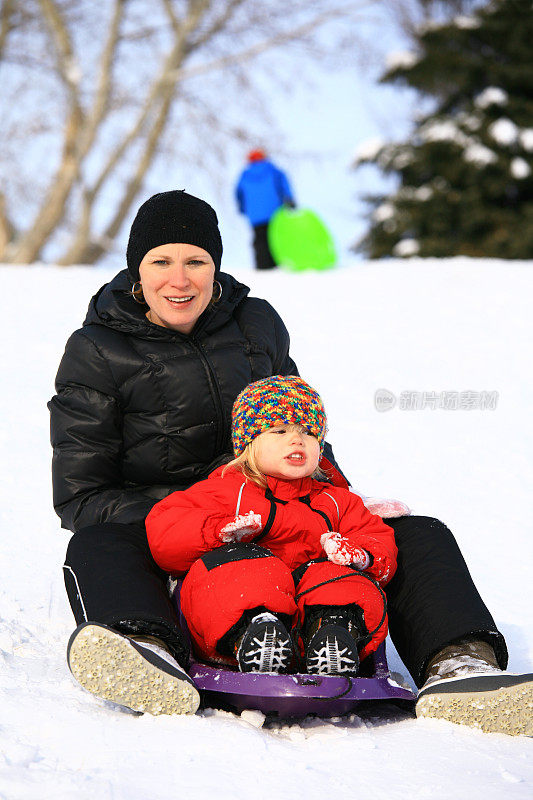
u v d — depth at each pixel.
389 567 5.19
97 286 20.03
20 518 8.67
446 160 53.12
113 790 3.83
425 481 10.70
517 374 15.16
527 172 51.81
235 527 5.05
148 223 5.86
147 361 5.90
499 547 8.67
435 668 4.93
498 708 4.65
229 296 6.34
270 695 4.61
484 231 52.22
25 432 11.47
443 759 4.32
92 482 5.82
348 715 5.08
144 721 4.60
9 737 4.31
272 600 4.84
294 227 26.27
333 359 15.91
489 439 12.24
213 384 5.96
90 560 5.12
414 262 23.94
